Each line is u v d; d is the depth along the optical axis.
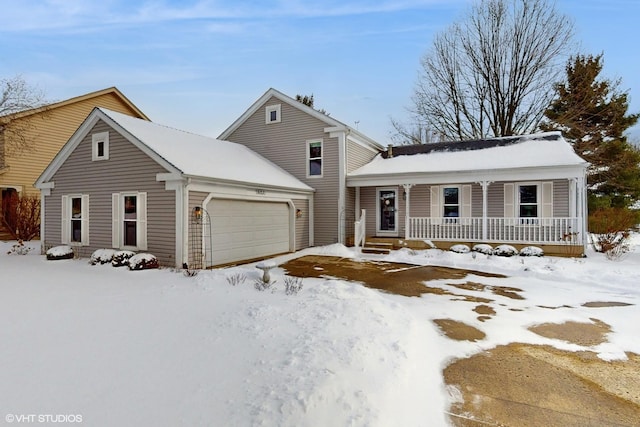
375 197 16.14
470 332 5.34
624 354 4.62
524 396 3.59
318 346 4.15
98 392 3.15
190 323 5.01
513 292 7.82
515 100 22.50
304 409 2.97
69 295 6.64
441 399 3.52
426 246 14.03
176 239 9.72
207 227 10.40
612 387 3.79
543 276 9.33
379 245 14.69
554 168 12.01
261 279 7.93
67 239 12.27
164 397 3.10
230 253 11.37
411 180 14.27
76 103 20.12
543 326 5.63
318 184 15.81
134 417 2.80
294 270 10.40
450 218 13.98
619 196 21.56
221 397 3.11
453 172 13.43
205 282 7.63
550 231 12.46
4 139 16.78
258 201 12.77
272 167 15.62
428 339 5.00
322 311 5.48
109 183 11.16
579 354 4.61
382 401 3.27
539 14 21.08
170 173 9.76
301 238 15.13
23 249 13.24
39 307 5.81
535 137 14.96
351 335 4.56
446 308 6.55
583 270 9.64
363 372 3.69
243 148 16.44
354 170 16.17
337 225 15.40
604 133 21.69
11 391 3.14
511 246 12.38
